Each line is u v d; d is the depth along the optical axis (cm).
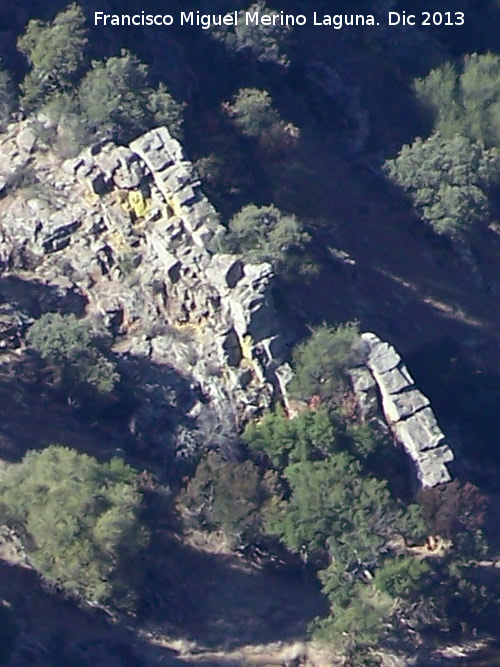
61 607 11594
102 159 13638
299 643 11881
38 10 14800
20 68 14450
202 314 13175
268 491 12381
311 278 13512
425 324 14550
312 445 12619
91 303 13388
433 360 14162
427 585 12056
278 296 13275
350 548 12044
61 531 11494
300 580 12306
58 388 12719
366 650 11788
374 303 14388
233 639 11856
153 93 14038
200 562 12238
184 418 12912
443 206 15162
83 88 14025
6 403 12612
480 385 14150
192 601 12025
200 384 13012
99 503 11731
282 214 13875
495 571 12638
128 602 11612
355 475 12381
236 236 13388
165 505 12275
